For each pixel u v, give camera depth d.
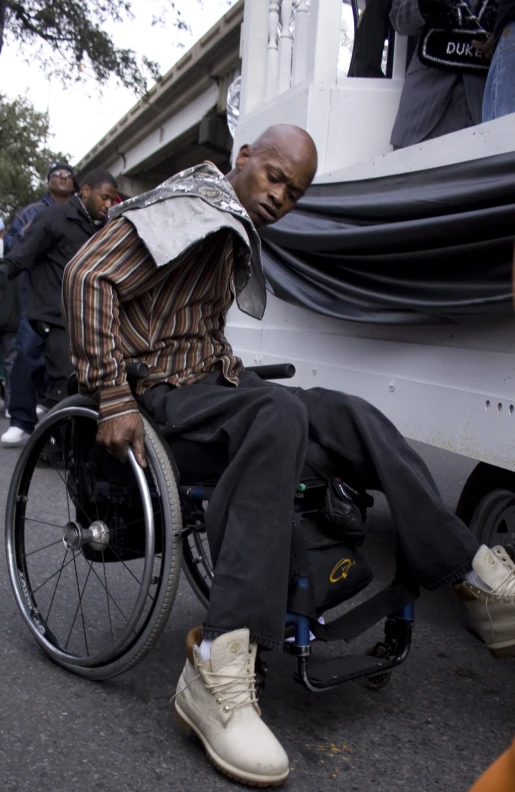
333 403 2.00
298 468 1.81
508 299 2.20
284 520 1.75
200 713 1.79
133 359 2.06
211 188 1.99
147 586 1.91
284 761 1.71
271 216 2.21
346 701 2.15
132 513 2.22
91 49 13.72
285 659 2.40
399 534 1.90
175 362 2.09
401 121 3.59
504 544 2.60
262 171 2.17
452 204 2.41
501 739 2.00
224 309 2.25
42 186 24.42
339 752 1.89
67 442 2.32
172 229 1.91
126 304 2.04
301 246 3.09
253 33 4.34
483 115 3.09
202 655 1.79
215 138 11.82
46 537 3.50
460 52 3.46
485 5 3.48
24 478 2.39
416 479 1.89
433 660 2.47
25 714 1.98
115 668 2.05
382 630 2.67
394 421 2.76
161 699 2.10
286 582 1.75
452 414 2.47
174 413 1.97
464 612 2.64
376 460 1.89
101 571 3.08
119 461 2.15
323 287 3.07
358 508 2.05
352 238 2.79
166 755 1.84
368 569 2.01
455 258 2.44
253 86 4.38
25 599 2.37
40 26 13.62
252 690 1.77
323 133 3.70
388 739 1.97
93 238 1.95
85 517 2.35
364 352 2.93
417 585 2.01
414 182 2.63
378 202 2.73
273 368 2.38
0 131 23.98
